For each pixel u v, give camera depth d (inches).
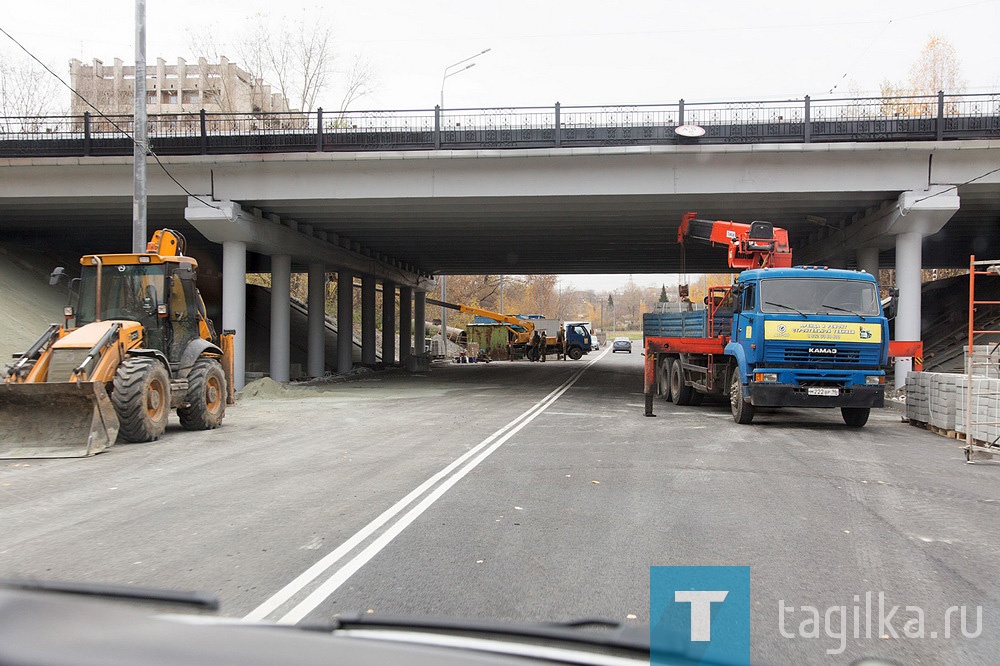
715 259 1374.3
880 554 223.6
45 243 1181.1
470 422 589.6
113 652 58.8
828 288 550.3
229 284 905.5
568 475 351.9
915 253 828.0
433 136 820.0
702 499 300.0
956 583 197.3
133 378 448.1
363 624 117.6
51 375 441.4
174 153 837.8
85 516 268.4
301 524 256.4
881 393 537.3
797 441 484.1
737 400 582.9
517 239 1168.2
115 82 2925.7
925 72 1477.6
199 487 321.7
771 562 214.5
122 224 1033.5
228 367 622.8
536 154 799.7
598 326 6392.7
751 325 551.8
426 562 212.7
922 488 327.9
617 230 1051.9
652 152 786.2
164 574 200.1
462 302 3282.5
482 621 120.1
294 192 851.4
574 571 205.0
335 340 1691.7
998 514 278.4
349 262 1251.8
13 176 858.8
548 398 839.1
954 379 500.7
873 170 783.1
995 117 756.6
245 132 855.1
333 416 642.2
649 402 645.3
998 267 410.3
